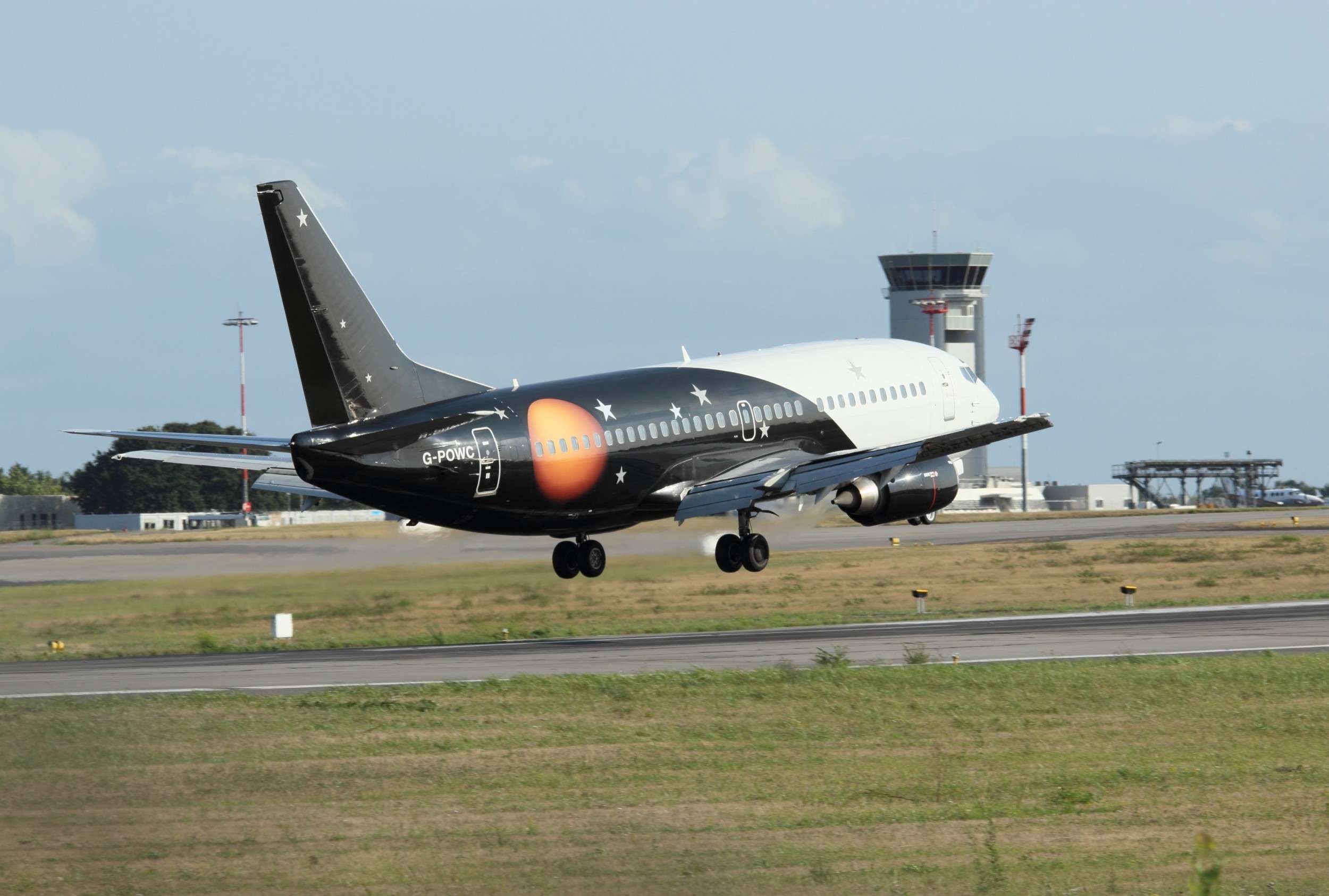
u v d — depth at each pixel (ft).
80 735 277.03
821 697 315.58
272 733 278.05
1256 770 237.25
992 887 170.60
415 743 267.39
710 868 180.45
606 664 388.78
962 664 367.45
